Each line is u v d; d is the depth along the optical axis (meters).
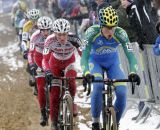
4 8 58.19
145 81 13.33
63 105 11.59
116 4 16.31
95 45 11.27
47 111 13.62
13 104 17.38
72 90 12.55
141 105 14.12
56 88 12.44
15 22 32.12
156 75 12.88
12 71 24.58
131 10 13.63
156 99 13.14
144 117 13.91
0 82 21.75
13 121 15.18
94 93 10.98
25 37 16.94
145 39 13.29
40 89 13.95
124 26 14.18
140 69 13.38
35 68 14.48
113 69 11.50
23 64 26.64
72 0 26.89
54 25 11.80
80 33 24.06
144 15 13.48
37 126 14.58
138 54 13.38
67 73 12.67
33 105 17.14
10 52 31.77
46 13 37.28
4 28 45.12
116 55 11.62
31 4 43.91
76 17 26.22
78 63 24.55
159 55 12.16
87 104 16.88
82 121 14.82
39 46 14.53
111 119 10.48
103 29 10.70
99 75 11.23
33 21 17.02
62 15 27.88
